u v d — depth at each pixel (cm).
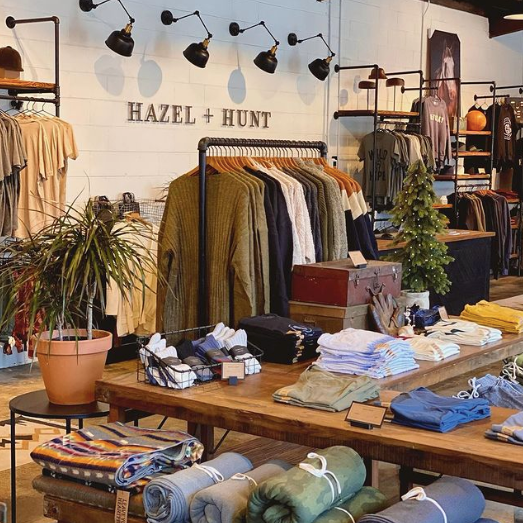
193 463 281
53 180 625
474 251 934
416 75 1135
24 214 617
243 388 326
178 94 796
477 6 1239
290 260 507
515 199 1261
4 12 649
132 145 757
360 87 982
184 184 499
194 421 311
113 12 728
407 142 994
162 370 326
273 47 856
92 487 272
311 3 947
